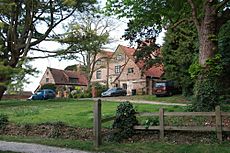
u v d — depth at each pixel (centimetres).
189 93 3014
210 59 1298
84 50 3170
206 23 1352
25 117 1673
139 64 5756
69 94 5081
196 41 2586
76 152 1014
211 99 1255
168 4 1689
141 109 1689
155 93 3519
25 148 1091
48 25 3136
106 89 5097
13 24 2936
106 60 5781
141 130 1149
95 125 1088
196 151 932
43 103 2675
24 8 2986
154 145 1028
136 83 5762
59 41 3036
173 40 3108
